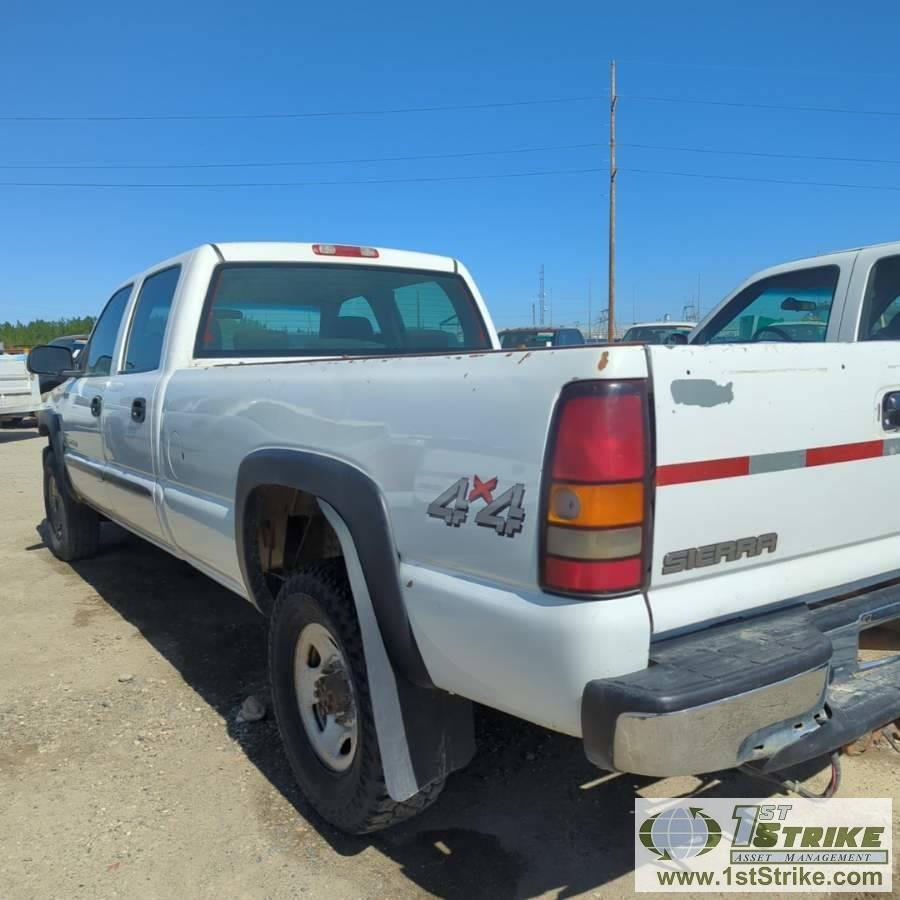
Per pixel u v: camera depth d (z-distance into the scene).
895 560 2.45
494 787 3.01
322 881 2.50
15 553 6.51
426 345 4.62
